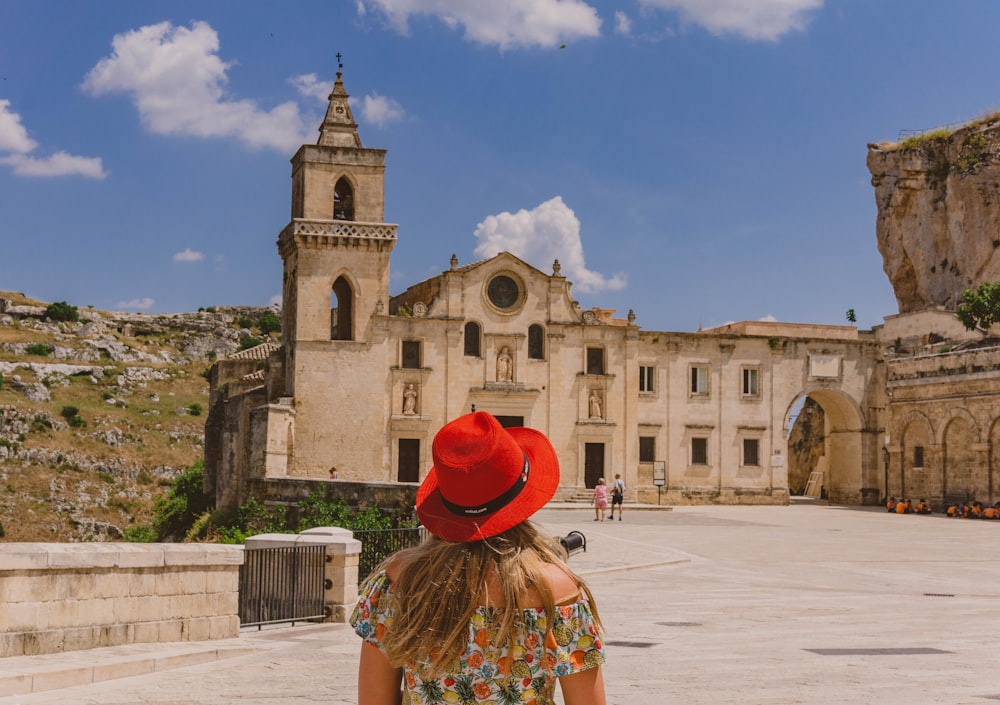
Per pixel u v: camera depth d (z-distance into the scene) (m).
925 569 35.69
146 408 159.75
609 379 81.62
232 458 77.56
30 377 156.75
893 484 81.88
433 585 4.38
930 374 78.25
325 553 24.33
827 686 14.80
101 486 130.00
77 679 15.84
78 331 186.38
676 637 20.05
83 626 17.89
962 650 18.30
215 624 20.17
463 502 4.49
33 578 17.20
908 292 108.50
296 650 19.61
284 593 23.66
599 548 41.38
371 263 77.00
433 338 78.31
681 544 45.31
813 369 86.06
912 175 106.25
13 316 183.62
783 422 85.38
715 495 83.81
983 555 41.19
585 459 80.81
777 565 36.88
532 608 4.35
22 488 123.69
